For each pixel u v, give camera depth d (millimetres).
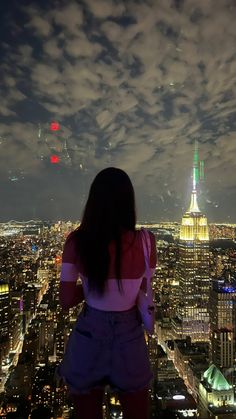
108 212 2303
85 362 2311
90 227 2303
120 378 2312
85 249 2254
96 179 2418
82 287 2375
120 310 2307
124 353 2297
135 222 2389
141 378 2342
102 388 2438
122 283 2256
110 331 2289
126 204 2361
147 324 2295
